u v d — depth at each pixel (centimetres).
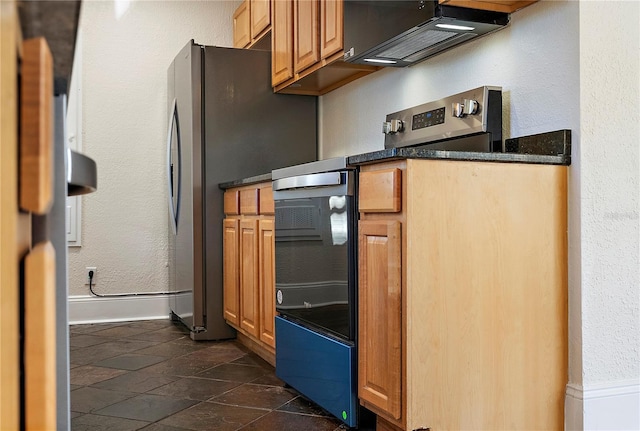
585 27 195
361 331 201
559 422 196
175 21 451
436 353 181
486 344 187
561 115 201
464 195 184
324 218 225
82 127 430
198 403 241
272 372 288
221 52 377
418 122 255
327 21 302
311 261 237
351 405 206
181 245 392
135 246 441
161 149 446
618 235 198
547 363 195
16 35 60
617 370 198
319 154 400
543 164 195
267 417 224
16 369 59
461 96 230
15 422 58
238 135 380
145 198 443
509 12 220
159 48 447
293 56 347
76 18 65
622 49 200
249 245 318
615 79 199
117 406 237
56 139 92
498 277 189
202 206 371
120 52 439
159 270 446
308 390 237
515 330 191
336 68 318
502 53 228
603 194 197
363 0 262
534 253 194
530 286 193
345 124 363
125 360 313
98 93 434
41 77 60
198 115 372
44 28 68
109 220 436
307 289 240
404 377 179
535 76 212
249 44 415
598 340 195
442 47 254
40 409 64
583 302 193
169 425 215
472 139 225
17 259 61
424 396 179
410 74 294
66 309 96
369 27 256
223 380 274
